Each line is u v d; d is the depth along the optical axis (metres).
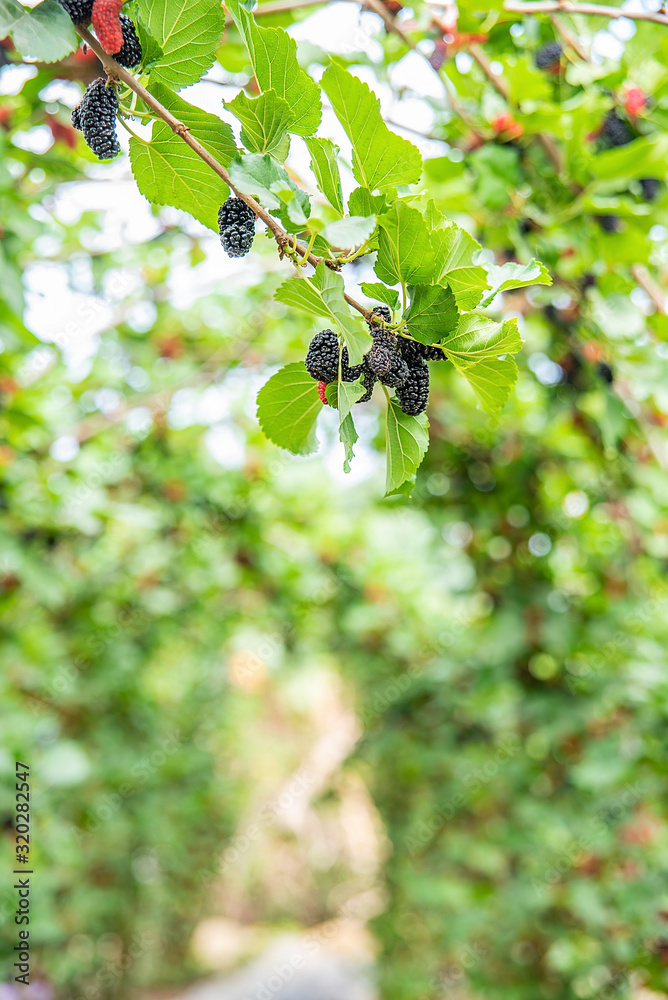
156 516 1.72
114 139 0.59
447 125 1.05
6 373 1.29
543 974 1.66
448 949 2.01
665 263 1.21
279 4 0.89
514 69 0.96
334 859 4.35
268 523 1.93
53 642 1.75
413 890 1.90
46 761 1.56
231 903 4.59
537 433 1.58
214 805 3.06
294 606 2.09
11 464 1.36
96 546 1.69
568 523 1.62
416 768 2.16
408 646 2.15
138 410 1.58
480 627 1.74
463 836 1.96
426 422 0.61
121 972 2.70
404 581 2.15
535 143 1.05
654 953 1.33
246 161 0.57
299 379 0.63
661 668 1.30
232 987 3.54
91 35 0.59
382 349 0.58
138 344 1.70
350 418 0.58
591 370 1.17
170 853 2.69
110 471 1.60
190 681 2.69
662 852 1.34
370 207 0.58
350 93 0.58
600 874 1.46
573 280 1.08
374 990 2.72
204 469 1.79
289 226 0.57
